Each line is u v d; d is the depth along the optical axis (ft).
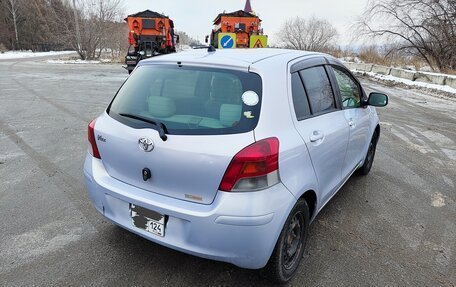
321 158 10.03
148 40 61.31
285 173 8.27
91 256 10.22
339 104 12.26
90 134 9.90
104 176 9.52
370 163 17.38
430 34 67.21
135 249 10.61
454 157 20.65
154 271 9.66
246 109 8.19
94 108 30.81
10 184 14.76
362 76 65.92
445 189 15.99
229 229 7.70
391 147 22.21
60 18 110.11
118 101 9.91
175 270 9.73
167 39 63.57
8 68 69.92
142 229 8.75
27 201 13.33
